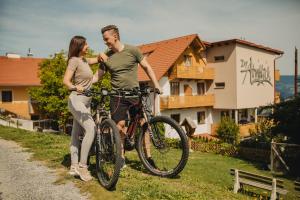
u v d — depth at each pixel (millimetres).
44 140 8812
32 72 36500
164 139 4551
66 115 25812
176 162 4828
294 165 17422
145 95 4676
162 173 4887
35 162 6016
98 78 5184
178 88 33062
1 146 8008
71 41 4641
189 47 33688
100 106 4715
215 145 23672
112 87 4926
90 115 4645
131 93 4652
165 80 31375
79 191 4324
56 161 6000
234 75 34406
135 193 4125
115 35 4789
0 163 6012
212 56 36062
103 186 4363
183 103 31734
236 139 29500
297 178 15969
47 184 4645
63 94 25312
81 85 4715
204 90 36500
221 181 11742
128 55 4820
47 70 26016
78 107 4578
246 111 39406
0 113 31984
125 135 4945
